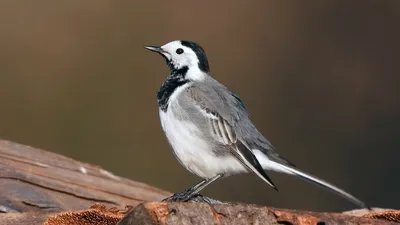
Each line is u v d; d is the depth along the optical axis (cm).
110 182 924
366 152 1817
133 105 1758
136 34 1816
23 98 1733
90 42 1800
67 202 885
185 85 980
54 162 899
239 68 1861
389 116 1870
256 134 977
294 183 1627
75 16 1805
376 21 1995
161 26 1838
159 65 1795
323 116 1858
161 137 1733
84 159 1708
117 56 1794
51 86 1748
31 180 871
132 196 933
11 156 877
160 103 984
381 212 768
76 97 1747
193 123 954
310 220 693
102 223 744
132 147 1716
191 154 959
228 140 952
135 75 1784
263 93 1853
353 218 708
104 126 1738
